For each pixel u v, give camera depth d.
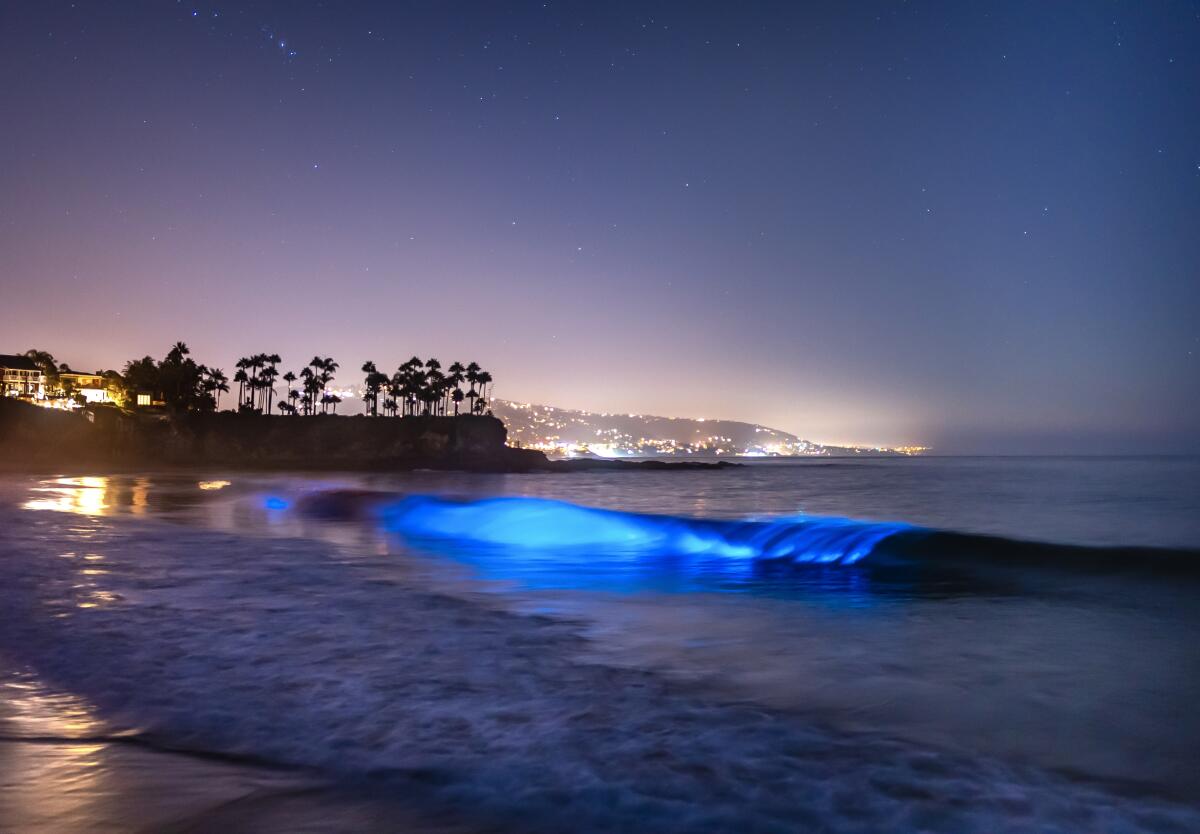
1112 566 14.68
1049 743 5.16
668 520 24.22
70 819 3.84
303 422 140.25
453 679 6.53
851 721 5.58
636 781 4.41
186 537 18.91
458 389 168.25
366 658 7.21
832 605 10.81
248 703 5.83
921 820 3.96
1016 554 16.03
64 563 13.71
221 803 4.08
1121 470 102.38
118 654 7.29
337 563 14.37
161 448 127.19
